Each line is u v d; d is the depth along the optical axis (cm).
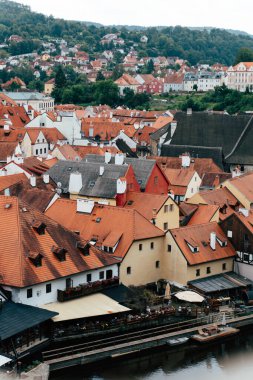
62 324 9631
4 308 9244
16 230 10025
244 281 11969
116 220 11638
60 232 10612
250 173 16825
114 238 11294
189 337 10450
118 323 9956
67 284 10181
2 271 9625
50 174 14950
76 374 9394
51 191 13250
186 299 10669
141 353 10000
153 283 11744
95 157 16750
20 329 8825
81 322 9781
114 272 10981
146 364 9925
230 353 10325
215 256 11956
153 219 12350
